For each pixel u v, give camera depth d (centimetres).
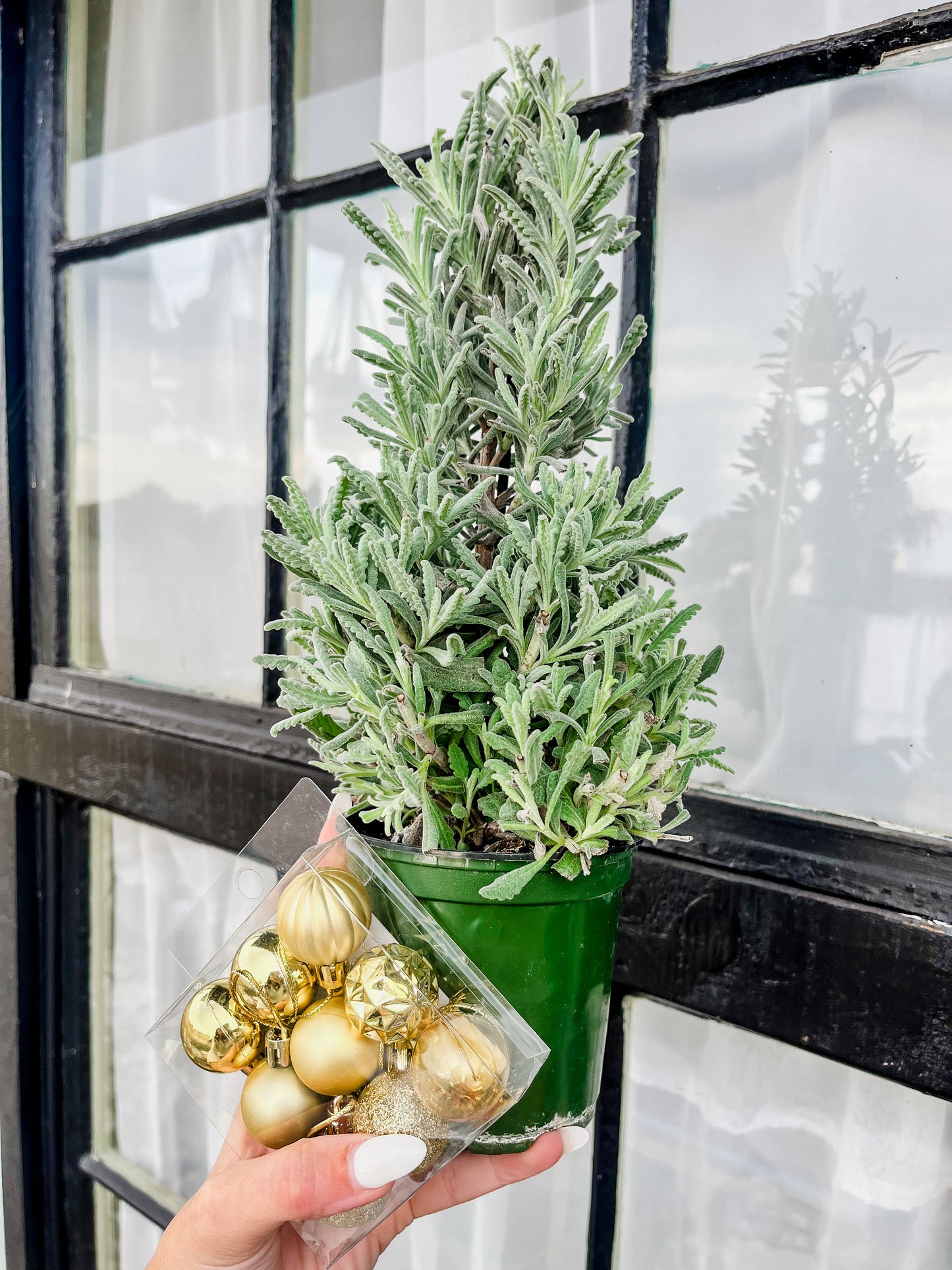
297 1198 39
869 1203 62
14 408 109
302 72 88
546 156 40
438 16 77
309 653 44
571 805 37
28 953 111
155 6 98
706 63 64
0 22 104
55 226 107
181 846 106
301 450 92
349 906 38
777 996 57
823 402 61
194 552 103
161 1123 111
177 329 102
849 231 59
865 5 57
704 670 43
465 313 44
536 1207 80
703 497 66
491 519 40
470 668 37
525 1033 37
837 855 57
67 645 111
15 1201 113
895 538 58
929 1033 51
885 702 59
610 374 43
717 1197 69
